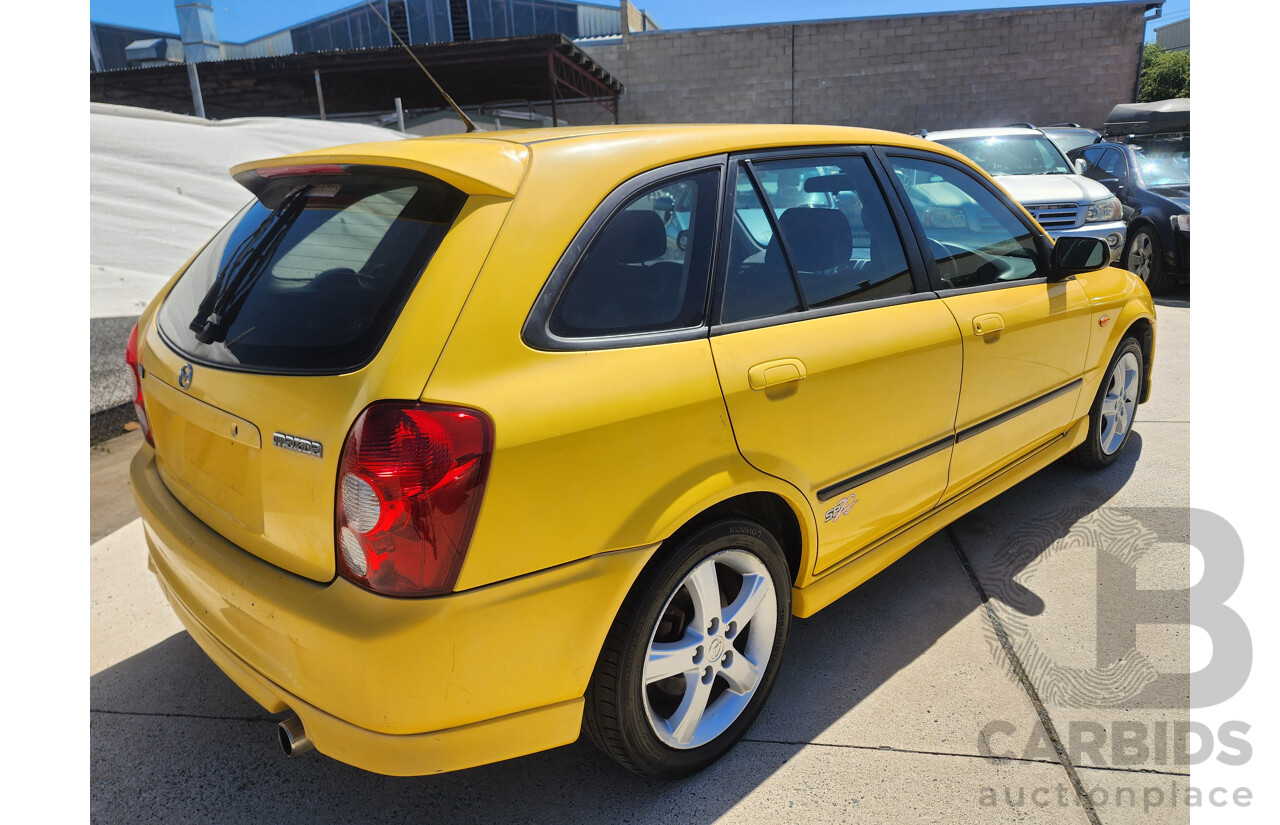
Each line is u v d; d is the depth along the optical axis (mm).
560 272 1733
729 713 2162
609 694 1847
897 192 2625
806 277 2250
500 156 1806
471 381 1575
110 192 7145
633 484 1768
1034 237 3209
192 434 1961
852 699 2396
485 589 1595
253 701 2475
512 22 25812
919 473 2619
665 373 1832
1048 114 21891
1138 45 21172
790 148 2320
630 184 1898
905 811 1979
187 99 23062
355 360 1617
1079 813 1963
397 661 1548
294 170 2109
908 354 2430
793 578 2357
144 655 2709
